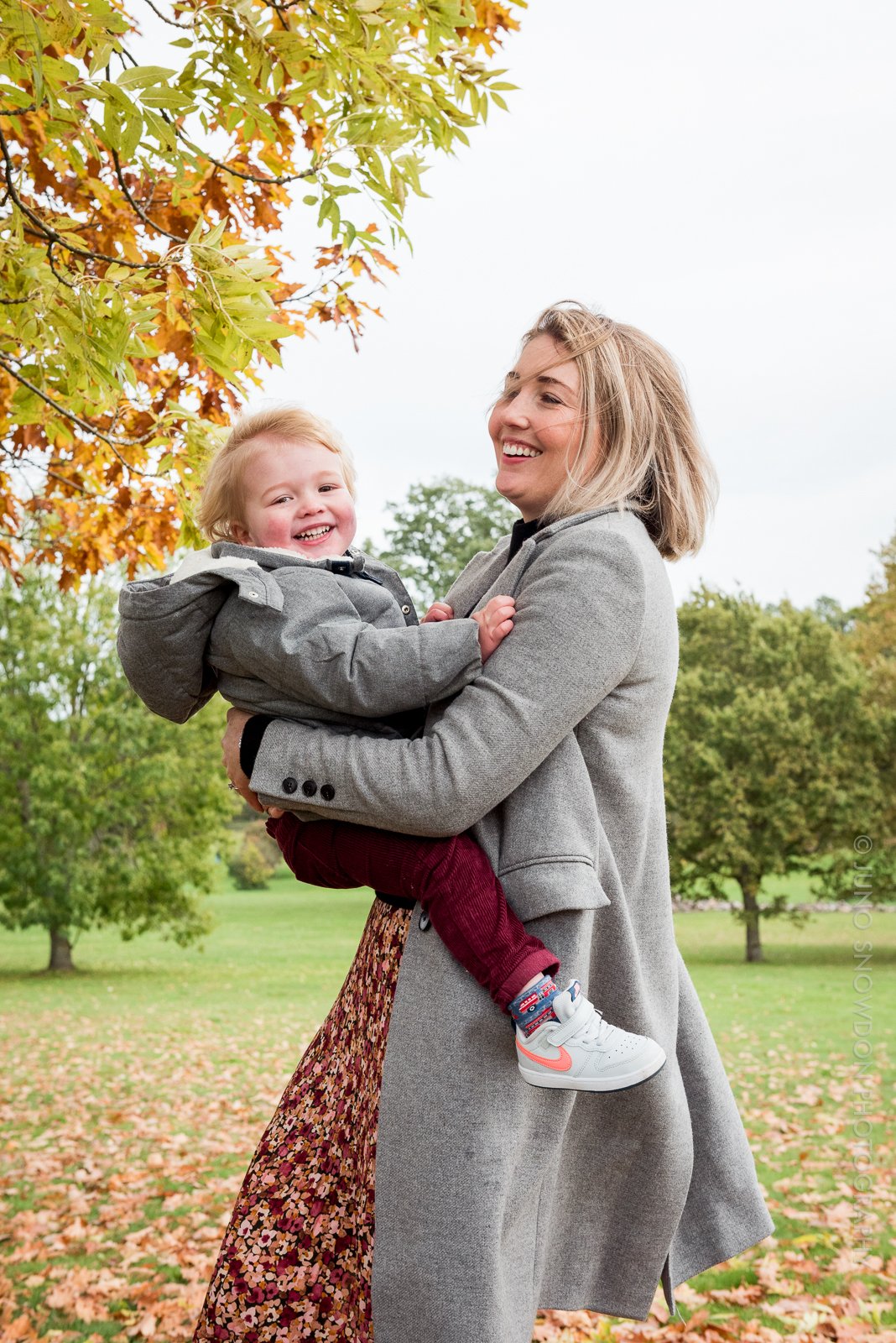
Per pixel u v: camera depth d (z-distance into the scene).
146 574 5.27
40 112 3.11
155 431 3.29
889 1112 8.74
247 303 2.50
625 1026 1.83
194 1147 8.14
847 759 24.36
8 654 24.31
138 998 19.38
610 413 1.91
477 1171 1.65
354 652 1.78
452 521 41.47
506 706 1.67
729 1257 2.09
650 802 1.93
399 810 1.68
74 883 23.73
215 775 25.05
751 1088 9.90
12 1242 5.88
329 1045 2.04
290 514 2.18
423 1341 1.64
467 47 2.99
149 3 2.65
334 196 2.76
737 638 27.33
